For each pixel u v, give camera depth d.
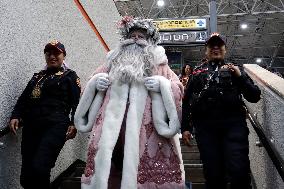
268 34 18.66
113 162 2.63
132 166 2.38
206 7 16.11
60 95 3.12
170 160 2.54
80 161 4.76
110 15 6.72
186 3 15.23
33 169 2.77
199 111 2.81
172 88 2.69
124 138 2.56
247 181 2.62
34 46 3.89
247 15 15.80
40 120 3.00
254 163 3.78
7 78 3.32
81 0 5.27
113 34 6.86
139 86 2.69
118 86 2.68
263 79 3.24
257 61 23.02
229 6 15.85
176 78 2.85
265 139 2.85
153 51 2.85
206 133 2.76
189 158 4.87
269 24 17.53
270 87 2.88
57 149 2.92
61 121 3.01
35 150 2.97
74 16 5.00
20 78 3.55
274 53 20.95
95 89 2.79
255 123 3.27
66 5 4.75
